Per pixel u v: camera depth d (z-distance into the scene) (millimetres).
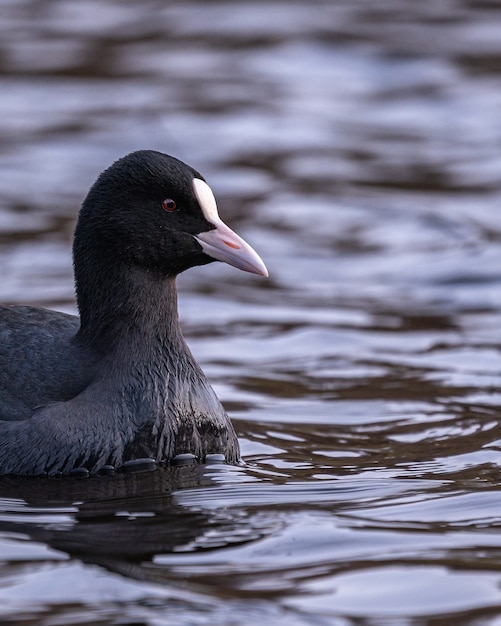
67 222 20375
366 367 14234
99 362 10992
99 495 10000
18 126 25969
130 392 10836
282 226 20609
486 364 14258
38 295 16781
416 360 14461
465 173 23453
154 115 26609
